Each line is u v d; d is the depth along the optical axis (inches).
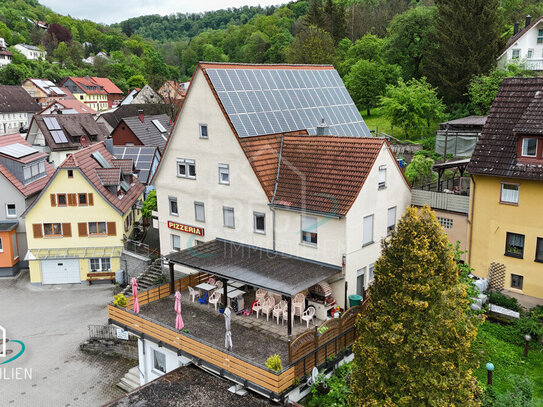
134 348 1150.3
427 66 2315.5
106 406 761.0
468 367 657.6
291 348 759.7
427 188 1301.7
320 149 1055.6
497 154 1043.9
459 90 2151.8
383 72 2758.4
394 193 1094.4
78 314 1352.1
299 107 1238.9
